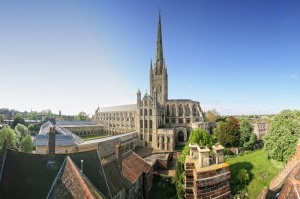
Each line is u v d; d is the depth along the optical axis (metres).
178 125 116.00
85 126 137.00
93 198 16.22
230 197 8.22
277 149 49.72
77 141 63.38
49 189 19.22
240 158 62.22
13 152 20.77
